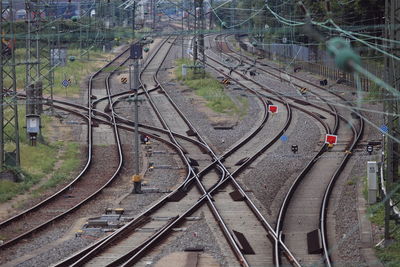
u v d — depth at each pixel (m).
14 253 52.97
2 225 61.47
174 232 58.53
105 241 53.91
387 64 54.75
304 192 73.81
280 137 109.81
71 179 84.69
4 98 106.62
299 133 112.12
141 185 79.00
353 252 51.97
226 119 127.69
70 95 159.38
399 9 54.91
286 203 67.94
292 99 146.50
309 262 49.41
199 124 122.50
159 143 107.88
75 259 50.22
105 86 176.88
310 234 56.53
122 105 146.25
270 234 56.00
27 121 102.75
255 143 105.12
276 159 92.31
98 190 75.50
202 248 52.59
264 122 122.44
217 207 67.81
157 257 50.78
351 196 70.50
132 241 55.78
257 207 67.38
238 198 70.81
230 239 53.81
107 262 49.66
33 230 59.00
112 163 94.00
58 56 158.12
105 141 110.81
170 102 148.75
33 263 49.78
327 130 109.19
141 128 121.12
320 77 188.62
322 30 118.12
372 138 103.88
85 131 119.12
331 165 87.19
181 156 96.19
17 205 70.56
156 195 74.19
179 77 186.62
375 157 89.81
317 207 67.12
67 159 97.69
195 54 187.12
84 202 70.19
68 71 195.12
